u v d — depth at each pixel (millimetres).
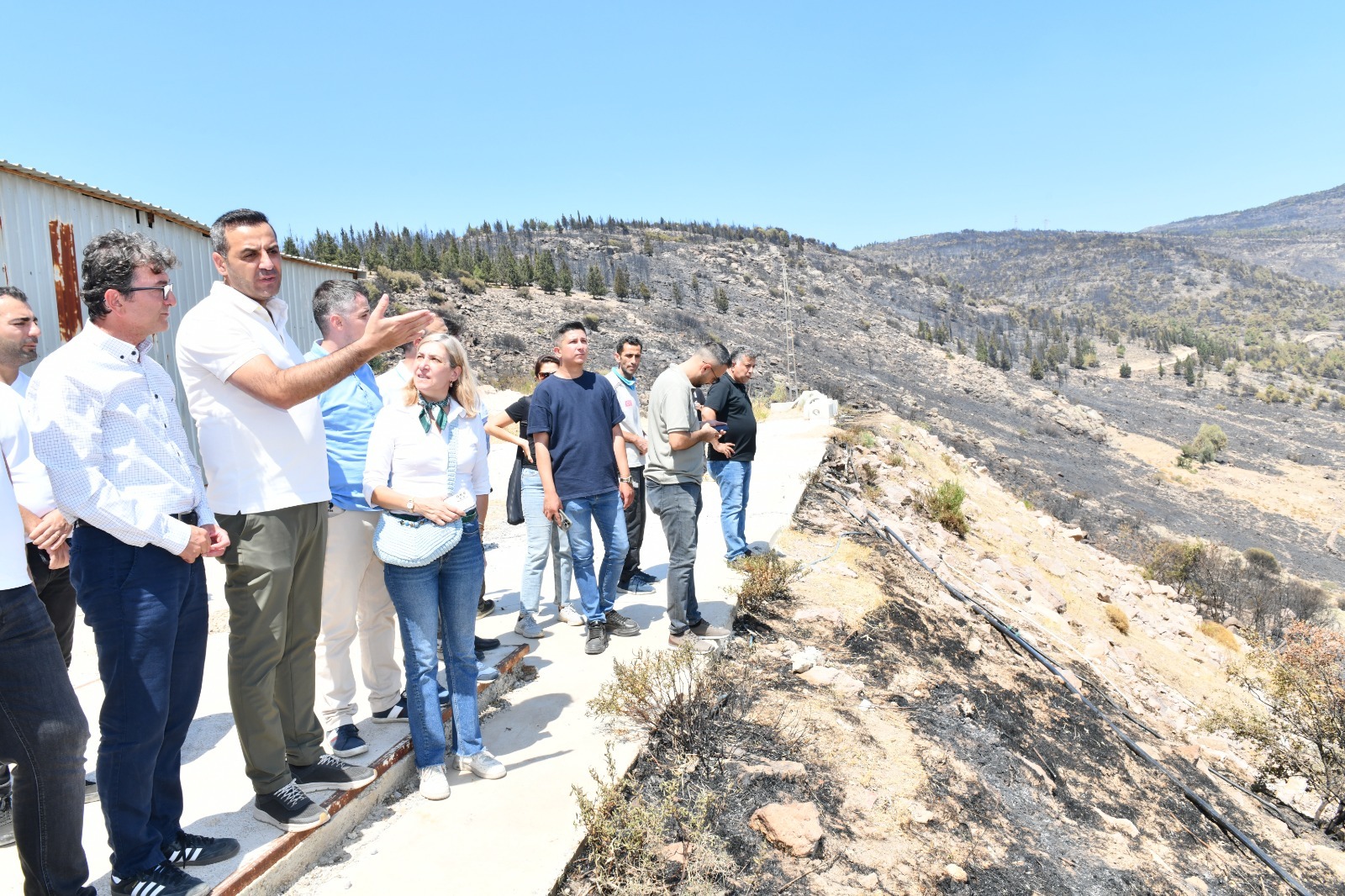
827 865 3406
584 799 3174
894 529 10117
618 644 5125
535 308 131625
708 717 4254
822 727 4477
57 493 2254
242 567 2703
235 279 2758
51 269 8594
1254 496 131000
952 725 5133
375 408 3781
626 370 6207
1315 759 7652
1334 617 41594
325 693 3529
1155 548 38906
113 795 2385
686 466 4895
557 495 4793
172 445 2559
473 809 3309
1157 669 11508
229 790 3174
